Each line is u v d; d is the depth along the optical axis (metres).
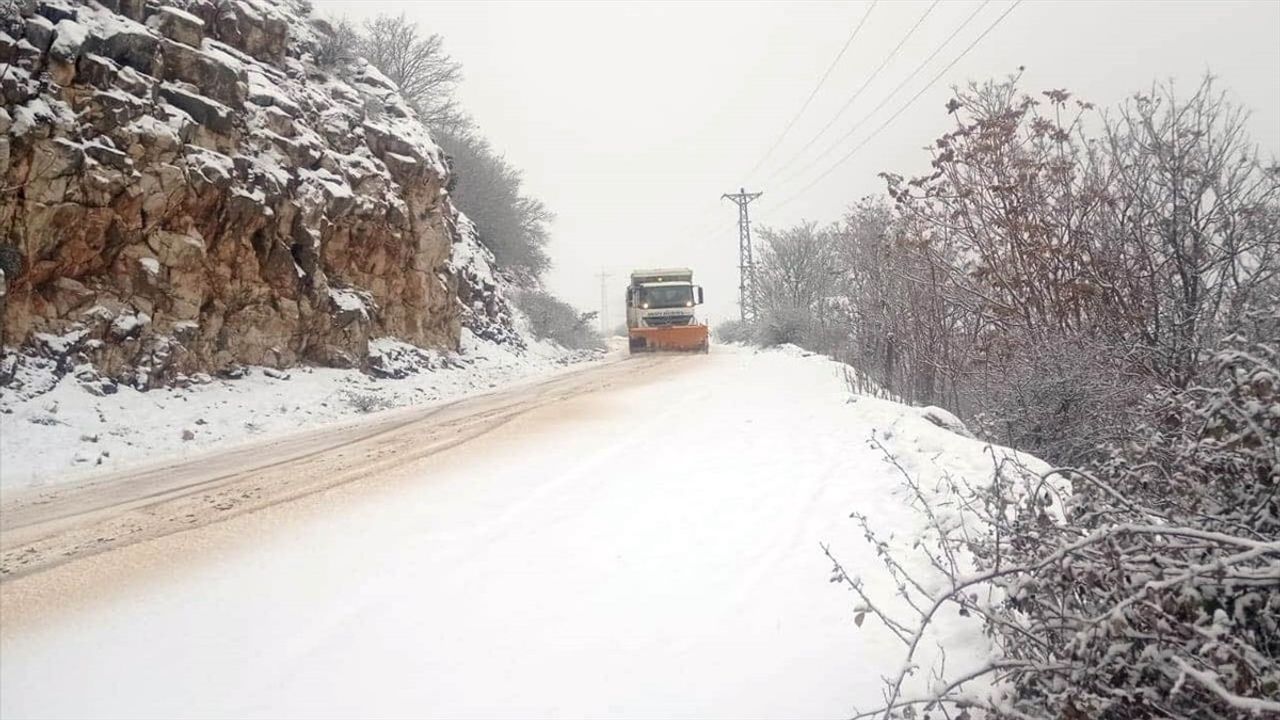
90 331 11.70
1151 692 2.23
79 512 6.75
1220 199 8.37
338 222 17.34
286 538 5.59
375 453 9.02
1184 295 8.52
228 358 14.19
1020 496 3.11
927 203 10.70
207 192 13.53
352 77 22.19
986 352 9.91
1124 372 7.82
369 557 5.07
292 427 12.17
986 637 3.52
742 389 14.02
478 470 7.63
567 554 4.99
